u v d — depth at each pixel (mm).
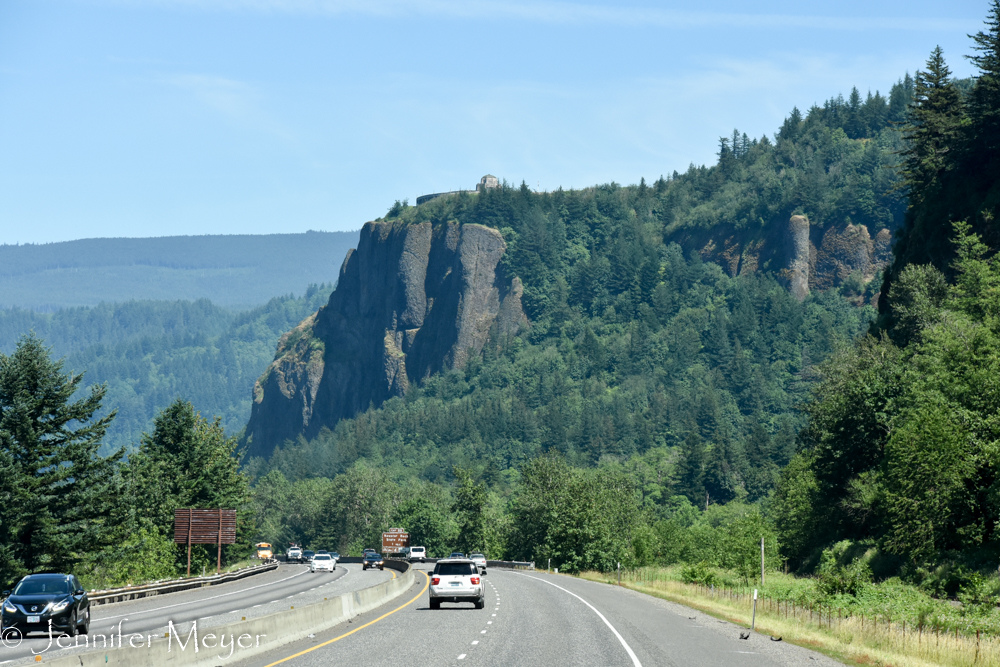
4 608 27516
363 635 27062
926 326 80500
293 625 26344
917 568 53312
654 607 40500
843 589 41531
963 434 54031
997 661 23016
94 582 61969
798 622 32781
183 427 96250
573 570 97812
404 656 22078
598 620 32625
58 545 61219
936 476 53406
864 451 78000
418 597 46219
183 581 57719
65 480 65250
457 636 26688
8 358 64625
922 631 28188
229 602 44156
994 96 97375
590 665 20656
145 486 87000
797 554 87062
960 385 57875
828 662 22328
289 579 71625
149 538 75375
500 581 65938
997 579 44094
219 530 76562
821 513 82875
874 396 76875
